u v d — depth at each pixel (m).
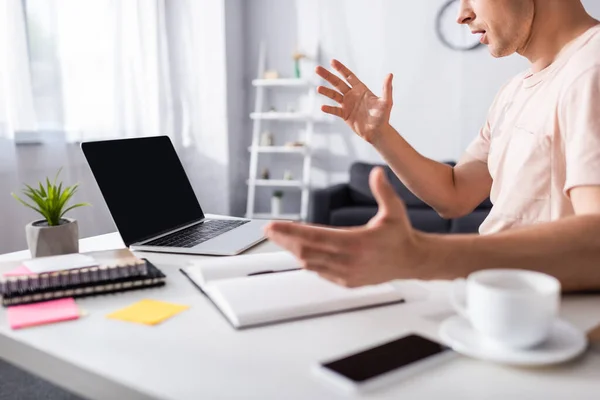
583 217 0.63
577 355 0.50
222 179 4.14
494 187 1.00
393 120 4.06
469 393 0.44
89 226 3.06
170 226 1.13
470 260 0.57
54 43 2.79
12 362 0.57
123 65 3.25
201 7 3.93
